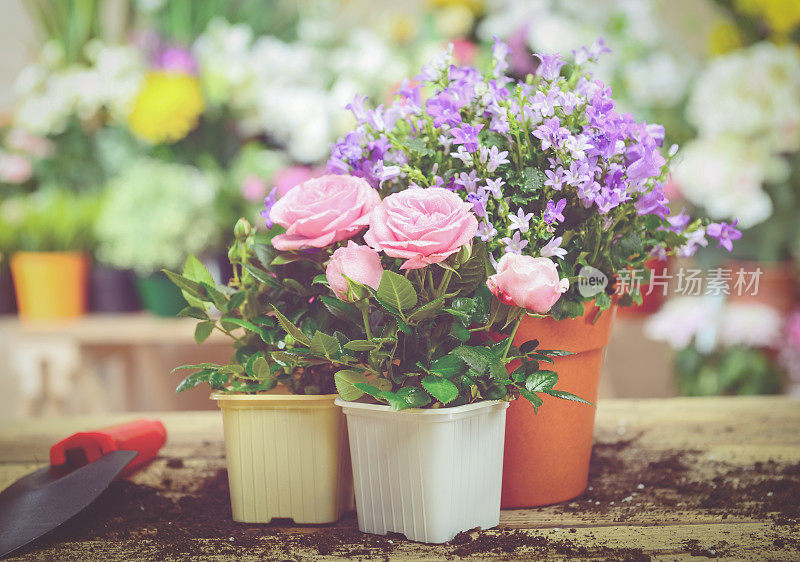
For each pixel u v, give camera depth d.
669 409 1.21
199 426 1.15
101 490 0.75
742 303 1.68
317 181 0.75
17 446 1.04
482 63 1.81
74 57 2.23
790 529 0.74
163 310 1.97
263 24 2.27
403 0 2.48
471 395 0.70
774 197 1.71
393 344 0.71
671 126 1.78
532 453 0.79
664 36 1.93
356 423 0.72
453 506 0.70
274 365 0.76
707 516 0.78
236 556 0.69
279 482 0.77
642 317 1.80
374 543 0.71
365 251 0.69
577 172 0.70
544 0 1.88
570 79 0.79
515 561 0.67
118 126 2.14
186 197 1.89
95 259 2.05
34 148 2.12
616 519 0.77
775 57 1.61
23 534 0.69
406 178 0.79
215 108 2.04
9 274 2.07
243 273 0.82
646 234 0.79
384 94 1.93
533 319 0.75
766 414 1.17
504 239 0.69
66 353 1.92
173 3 2.23
